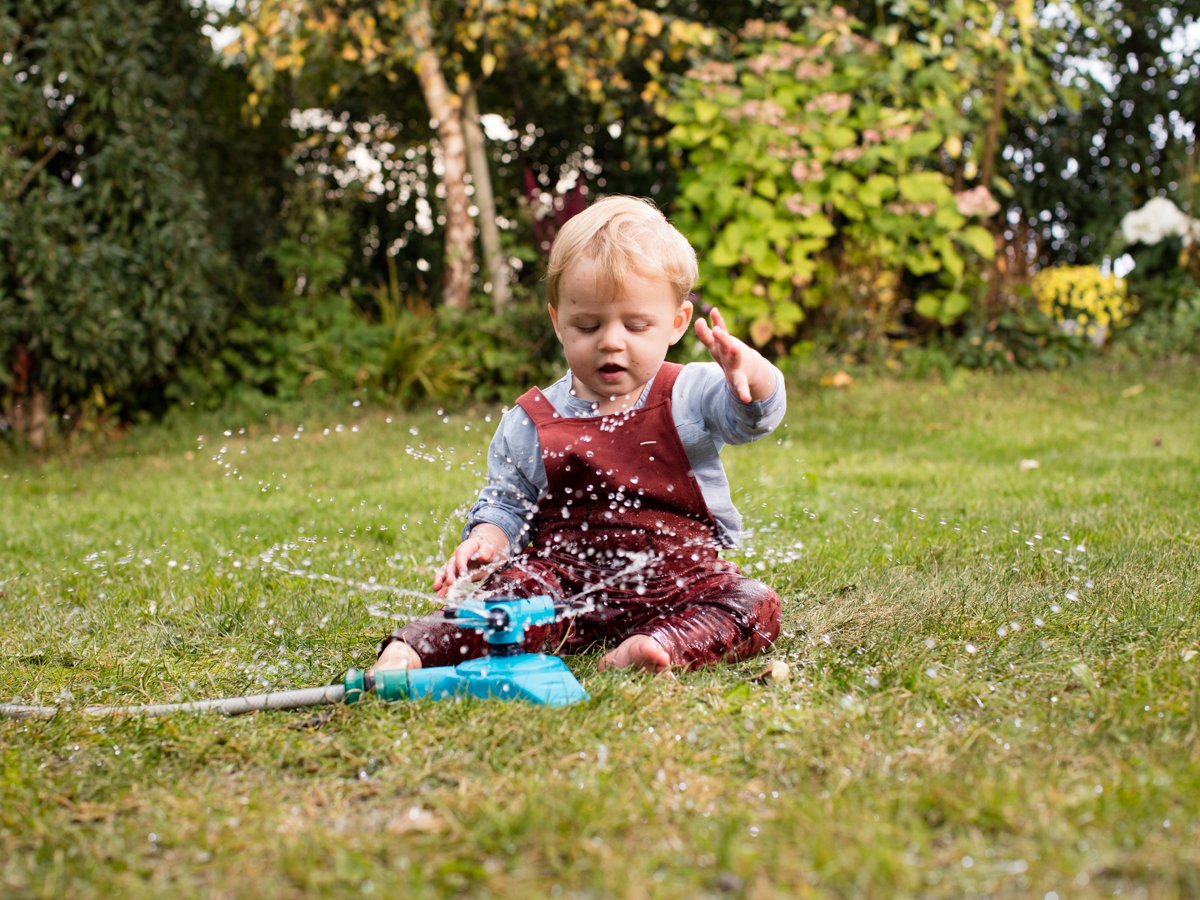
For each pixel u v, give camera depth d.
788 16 7.29
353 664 2.25
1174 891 1.21
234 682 2.17
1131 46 8.49
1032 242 8.30
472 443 5.77
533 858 1.35
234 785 1.64
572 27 7.08
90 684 2.17
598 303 2.16
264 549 3.40
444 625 2.11
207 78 6.91
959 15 7.11
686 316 2.34
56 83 6.05
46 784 1.63
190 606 2.70
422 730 1.79
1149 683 1.83
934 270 7.29
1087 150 8.40
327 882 1.30
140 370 6.41
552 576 2.26
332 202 8.12
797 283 7.05
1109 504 3.59
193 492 4.76
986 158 7.42
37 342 6.04
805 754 1.64
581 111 8.16
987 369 7.26
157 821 1.50
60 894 1.31
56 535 3.81
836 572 2.78
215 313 6.77
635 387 2.24
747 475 4.52
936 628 2.28
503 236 7.42
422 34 6.99
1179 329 7.61
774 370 2.17
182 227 6.32
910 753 1.62
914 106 7.41
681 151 7.67
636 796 1.51
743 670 2.12
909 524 3.39
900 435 5.62
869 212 7.07
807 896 1.23
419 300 7.80
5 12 5.88
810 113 7.00
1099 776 1.51
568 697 1.90
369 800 1.58
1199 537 2.99
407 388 6.93
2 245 5.93
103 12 6.00
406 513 3.99
